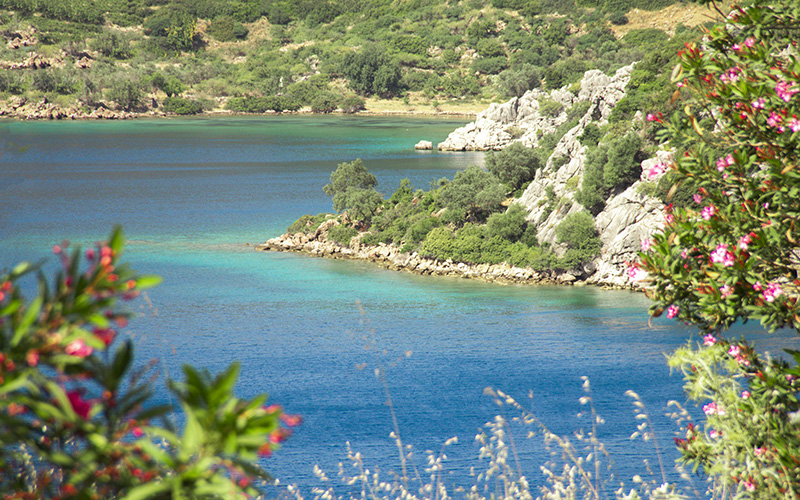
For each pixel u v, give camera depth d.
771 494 10.23
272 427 4.29
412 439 54.91
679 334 84.06
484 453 11.61
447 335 86.25
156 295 102.31
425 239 122.25
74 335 4.23
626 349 79.25
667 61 146.00
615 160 108.94
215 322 90.75
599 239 110.50
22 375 4.16
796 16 11.62
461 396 66.19
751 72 11.86
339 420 60.19
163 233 145.12
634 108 139.75
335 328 89.31
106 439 4.33
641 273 12.27
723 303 11.08
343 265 122.75
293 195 191.50
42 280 4.35
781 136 11.48
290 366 75.31
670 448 46.06
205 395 4.23
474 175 129.50
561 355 78.00
